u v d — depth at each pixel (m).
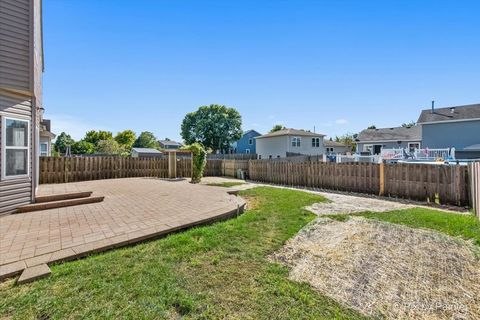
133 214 4.76
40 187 7.86
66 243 3.19
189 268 2.75
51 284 2.30
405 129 27.77
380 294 2.42
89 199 6.00
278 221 4.73
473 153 19.08
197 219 4.38
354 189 8.98
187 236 3.72
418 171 7.30
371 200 7.25
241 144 43.19
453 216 4.98
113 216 4.61
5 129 4.88
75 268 2.60
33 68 5.36
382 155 14.98
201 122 41.88
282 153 29.27
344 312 2.12
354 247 3.51
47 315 1.89
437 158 12.26
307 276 2.73
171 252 3.13
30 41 5.30
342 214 5.30
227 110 42.81
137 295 2.18
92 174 11.84
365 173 8.66
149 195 7.06
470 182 6.10
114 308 2.00
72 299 2.08
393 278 2.71
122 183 10.12
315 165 10.40
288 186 11.09
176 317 1.95
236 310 2.07
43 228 3.85
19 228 3.85
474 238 3.74
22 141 5.24
